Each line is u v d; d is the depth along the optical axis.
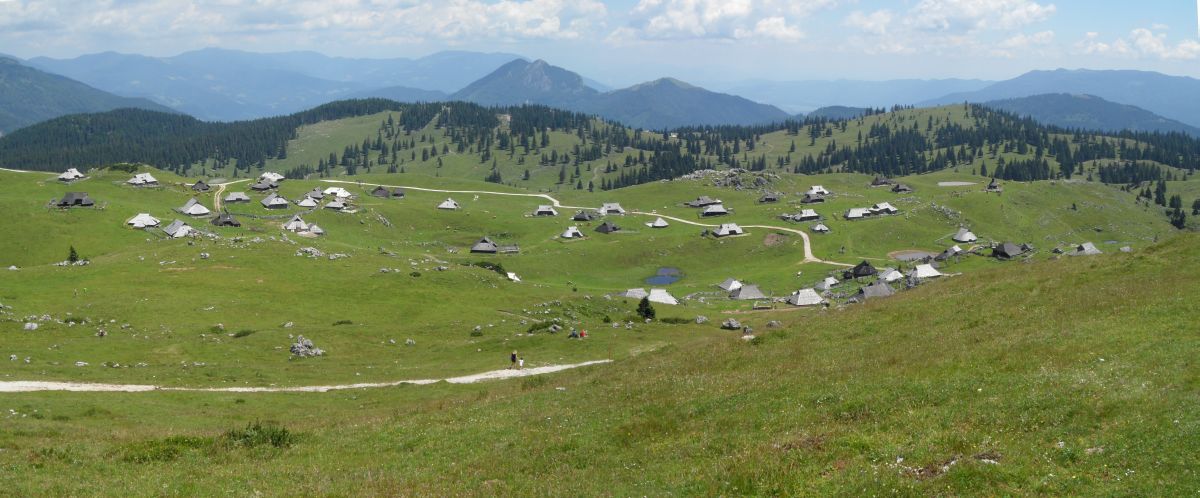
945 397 30.66
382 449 33.44
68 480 28.17
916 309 55.12
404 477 27.89
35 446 35.22
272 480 27.92
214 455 32.88
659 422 34.09
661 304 141.62
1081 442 24.00
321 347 80.12
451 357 77.00
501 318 101.94
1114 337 36.16
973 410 28.33
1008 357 35.94
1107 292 47.84
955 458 24.08
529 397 45.59
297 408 53.16
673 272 190.00
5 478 28.34
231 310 94.88
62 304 91.75
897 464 24.34
